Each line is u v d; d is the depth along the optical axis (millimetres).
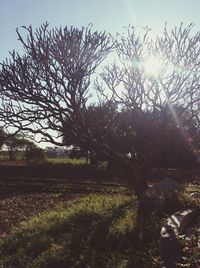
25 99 15555
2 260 11523
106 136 17062
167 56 15422
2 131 16578
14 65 15328
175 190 16062
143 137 16344
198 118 16953
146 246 10703
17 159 57312
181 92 15734
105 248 11086
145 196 15273
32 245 11984
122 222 12914
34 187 30594
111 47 15438
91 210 15797
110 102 16750
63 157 62281
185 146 17516
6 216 19375
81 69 15211
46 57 15000
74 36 15055
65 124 15805
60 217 15430
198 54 15508
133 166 16406
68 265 10508
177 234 9539
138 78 15734
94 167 41562
